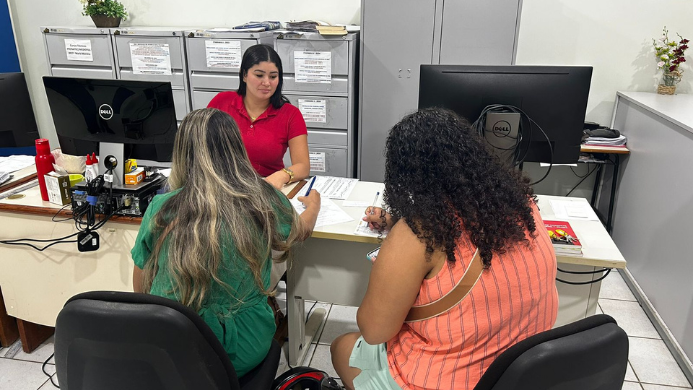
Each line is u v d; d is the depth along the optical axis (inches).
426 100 70.7
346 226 68.1
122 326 38.8
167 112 68.5
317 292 76.4
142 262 52.7
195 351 40.8
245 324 52.9
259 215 49.9
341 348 61.3
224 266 48.3
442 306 43.8
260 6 138.6
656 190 99.3
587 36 124.9
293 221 55.7
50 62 132.3
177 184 51.4
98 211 69.1
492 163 45.1
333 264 73.7
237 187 49.8
